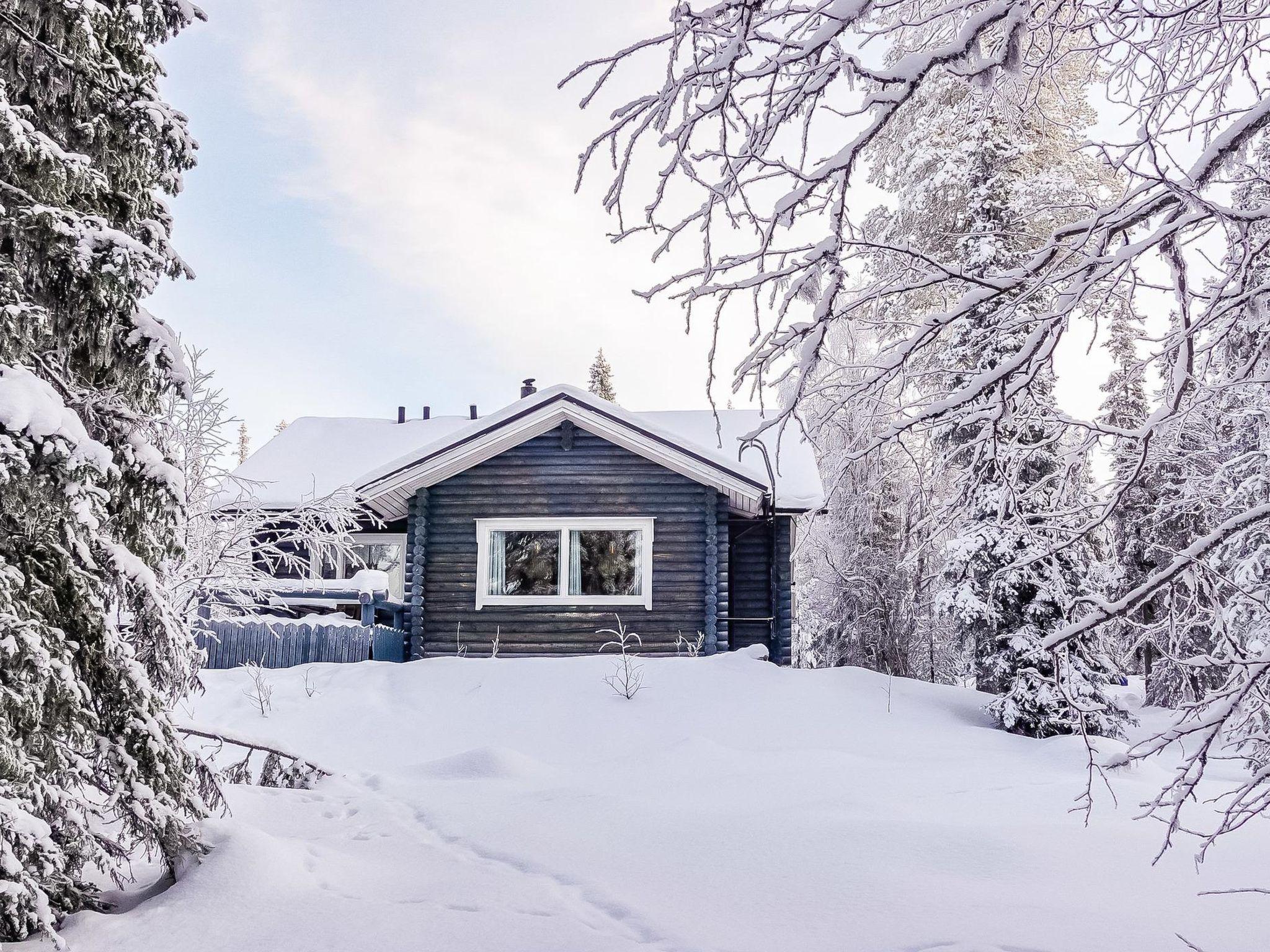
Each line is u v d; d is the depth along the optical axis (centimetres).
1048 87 530
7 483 409
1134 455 434
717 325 399
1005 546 1384
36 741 447
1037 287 399
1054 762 1074
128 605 514
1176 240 375
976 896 504
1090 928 452
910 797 787
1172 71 438
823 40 340
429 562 1639
